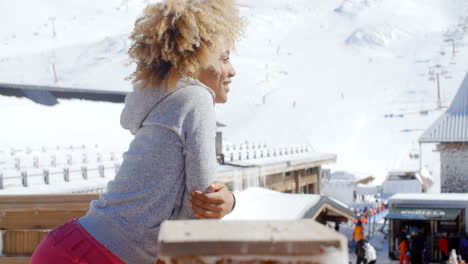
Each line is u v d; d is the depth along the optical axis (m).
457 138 39.16
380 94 145.75
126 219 1.43
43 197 2.61
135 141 1.53
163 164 1.45
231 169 22.16
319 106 135.25
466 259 23.16
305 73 169.62
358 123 122.69
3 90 27.91
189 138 1.46
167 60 1.50
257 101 136.25
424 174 52.25
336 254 0.62
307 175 33.03
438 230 25.81
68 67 180.12
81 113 27.02
